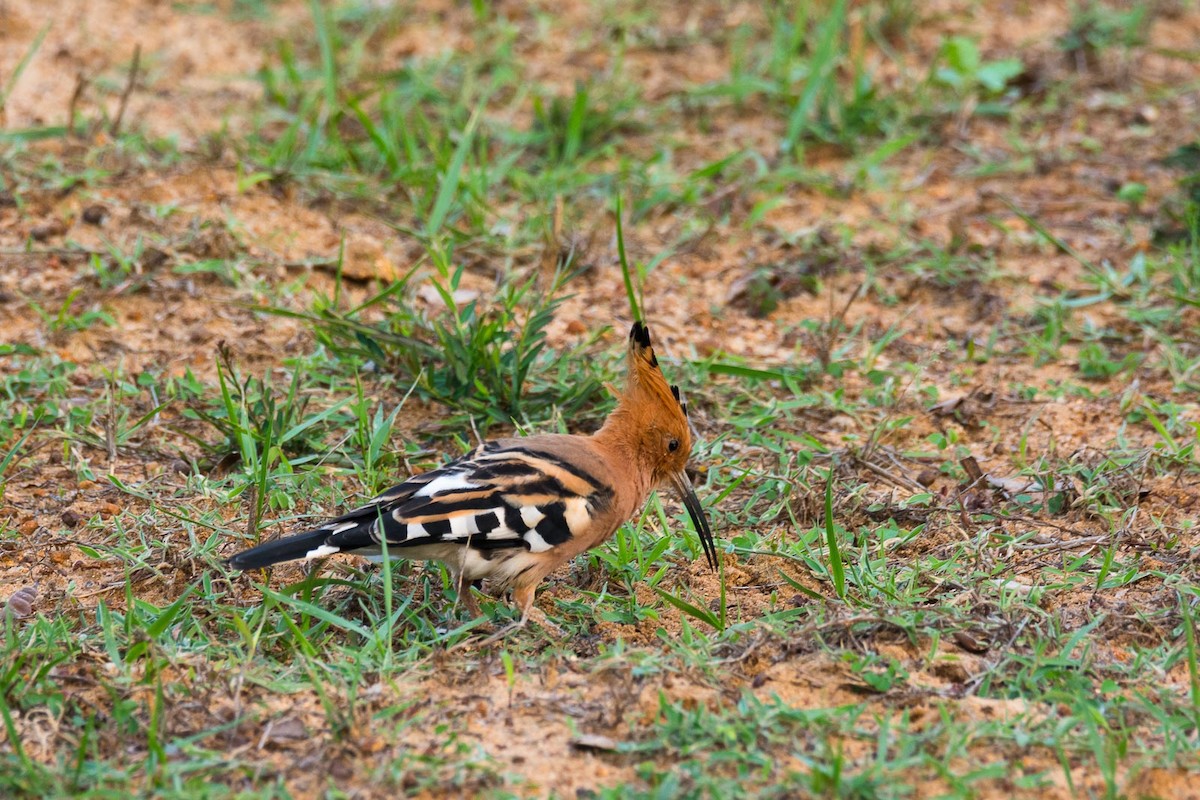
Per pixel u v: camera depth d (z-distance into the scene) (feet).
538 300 41.52
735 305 44.68
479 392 37.09
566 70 60.13
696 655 26.53
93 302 41.91
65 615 28.40
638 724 24.62
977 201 51.03
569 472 28.14
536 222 47.29
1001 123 57.16
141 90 56.85
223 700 25.18
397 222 47.88
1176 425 37.09
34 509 32.96
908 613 27.96
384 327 39.88
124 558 30.30
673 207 49.96
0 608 28.78
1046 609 28.99
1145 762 23.53
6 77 56.59
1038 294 45.01
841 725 24.35
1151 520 32.94
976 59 58.13
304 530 31.68
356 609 28.94
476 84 58.54
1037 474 34.63
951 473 35.47
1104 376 40.27
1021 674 26.27
